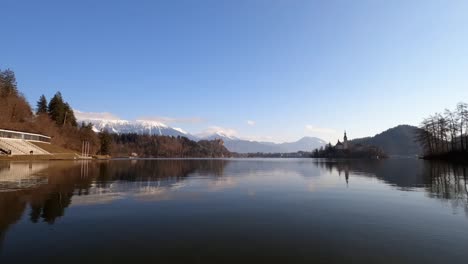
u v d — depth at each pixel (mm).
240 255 9719
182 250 10156
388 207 17750
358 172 50406
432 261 9258
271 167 73500
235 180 35656
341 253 9938
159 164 87125
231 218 14844
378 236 11867
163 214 15633
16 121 113688
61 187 25562
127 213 15812
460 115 81688
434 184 29734
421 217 15125
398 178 37156
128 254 9742
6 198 19562
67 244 10648
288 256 9656
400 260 9336
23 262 9031
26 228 12609
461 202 19453
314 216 15359
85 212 15875
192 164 92188
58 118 149625
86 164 72562
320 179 37062
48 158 91438
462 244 10844
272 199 20703
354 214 15812
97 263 8977
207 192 24391
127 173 45250
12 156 75938
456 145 84562
